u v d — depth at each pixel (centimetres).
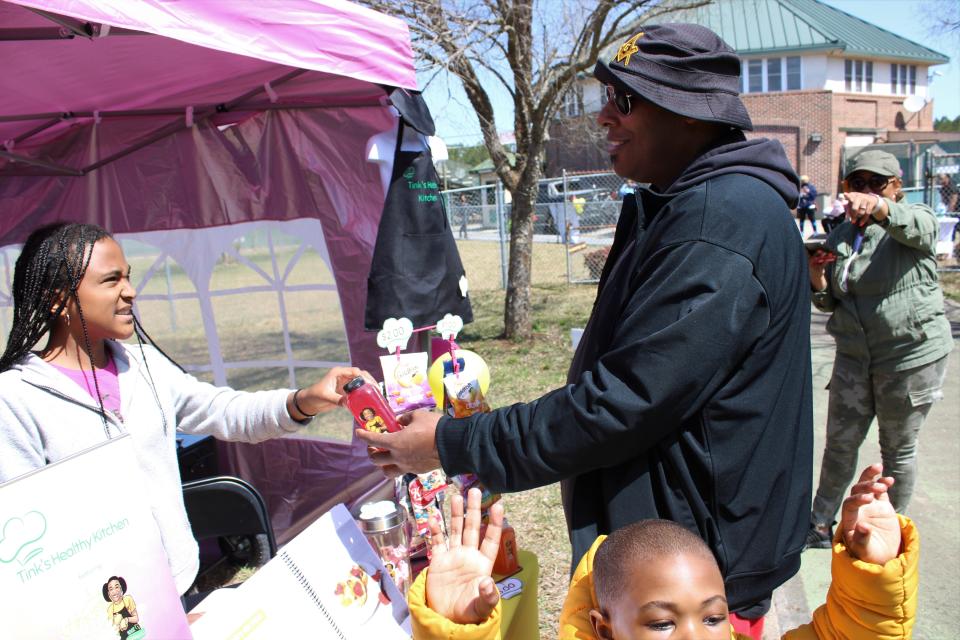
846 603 137
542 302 1083
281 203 359
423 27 649
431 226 337
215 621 161
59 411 165
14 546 122
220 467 392
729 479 136
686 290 129
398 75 284
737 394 135
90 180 374
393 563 204
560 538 373
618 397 129
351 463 382
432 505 229
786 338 138
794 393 142
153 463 186
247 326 380
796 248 141
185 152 365
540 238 2088
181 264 379
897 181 318
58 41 248
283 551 172
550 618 303
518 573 201
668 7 696
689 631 119
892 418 317
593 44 675
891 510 135
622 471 143
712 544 139
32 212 379
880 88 3188
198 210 370
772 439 139
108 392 179
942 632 286
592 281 1277
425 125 325
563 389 140
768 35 2955
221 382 388
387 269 327
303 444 387
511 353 770
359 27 265
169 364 210
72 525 130
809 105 2752
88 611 130
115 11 178
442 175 1440
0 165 370
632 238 156
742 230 131
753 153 142
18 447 159
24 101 311
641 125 150
